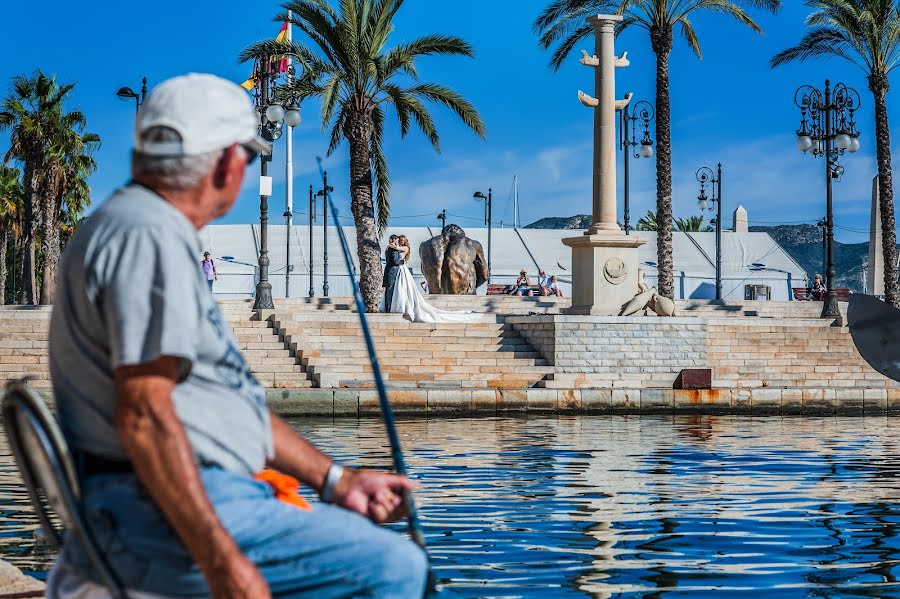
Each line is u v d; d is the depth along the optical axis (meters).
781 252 61.00
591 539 8.35
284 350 29.53
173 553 2.36
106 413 2.40
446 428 21.53
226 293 53.28
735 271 58.53
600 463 14.38
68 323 2.40
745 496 10.95
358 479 2.94
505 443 17.77
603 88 32.31
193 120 2.51
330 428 21.33
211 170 2.54
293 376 28.08
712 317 33.44
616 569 7.17
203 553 2.26
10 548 7.80
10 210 56.53
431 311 32.22
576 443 17.81
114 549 2.37
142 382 2.28
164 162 2.49
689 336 31.30
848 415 27.72
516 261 57.88
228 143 2.55
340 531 2.47
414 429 21.19
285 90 34.91
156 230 2.35
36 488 2.64
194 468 2.30
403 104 36.28
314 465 2.94
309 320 30.62
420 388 27.73
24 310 30.91
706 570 7.14
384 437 18.89
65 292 2.40
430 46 35.53
